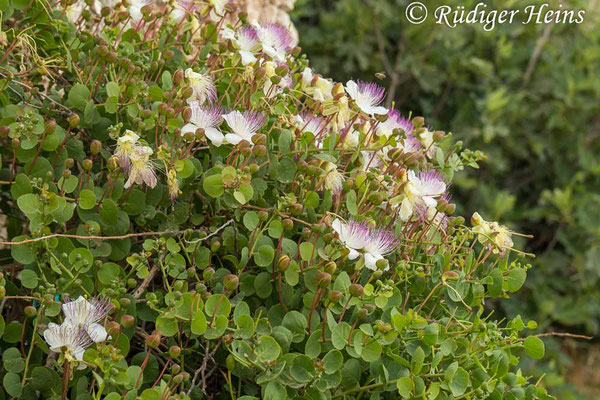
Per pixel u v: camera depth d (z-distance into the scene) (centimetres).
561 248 507
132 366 197
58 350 192
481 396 210
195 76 219
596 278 475
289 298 209
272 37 238
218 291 208
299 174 218
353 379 206
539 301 464
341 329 204
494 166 486
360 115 228
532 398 223
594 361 506
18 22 225
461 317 221
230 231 213
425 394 204
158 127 216
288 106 235
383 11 477
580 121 498
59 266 204
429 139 236
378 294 206
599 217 474
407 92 506
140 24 251
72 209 205
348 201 214
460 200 488
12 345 207
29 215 203
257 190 215
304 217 218
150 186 208
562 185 502
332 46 486
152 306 200
